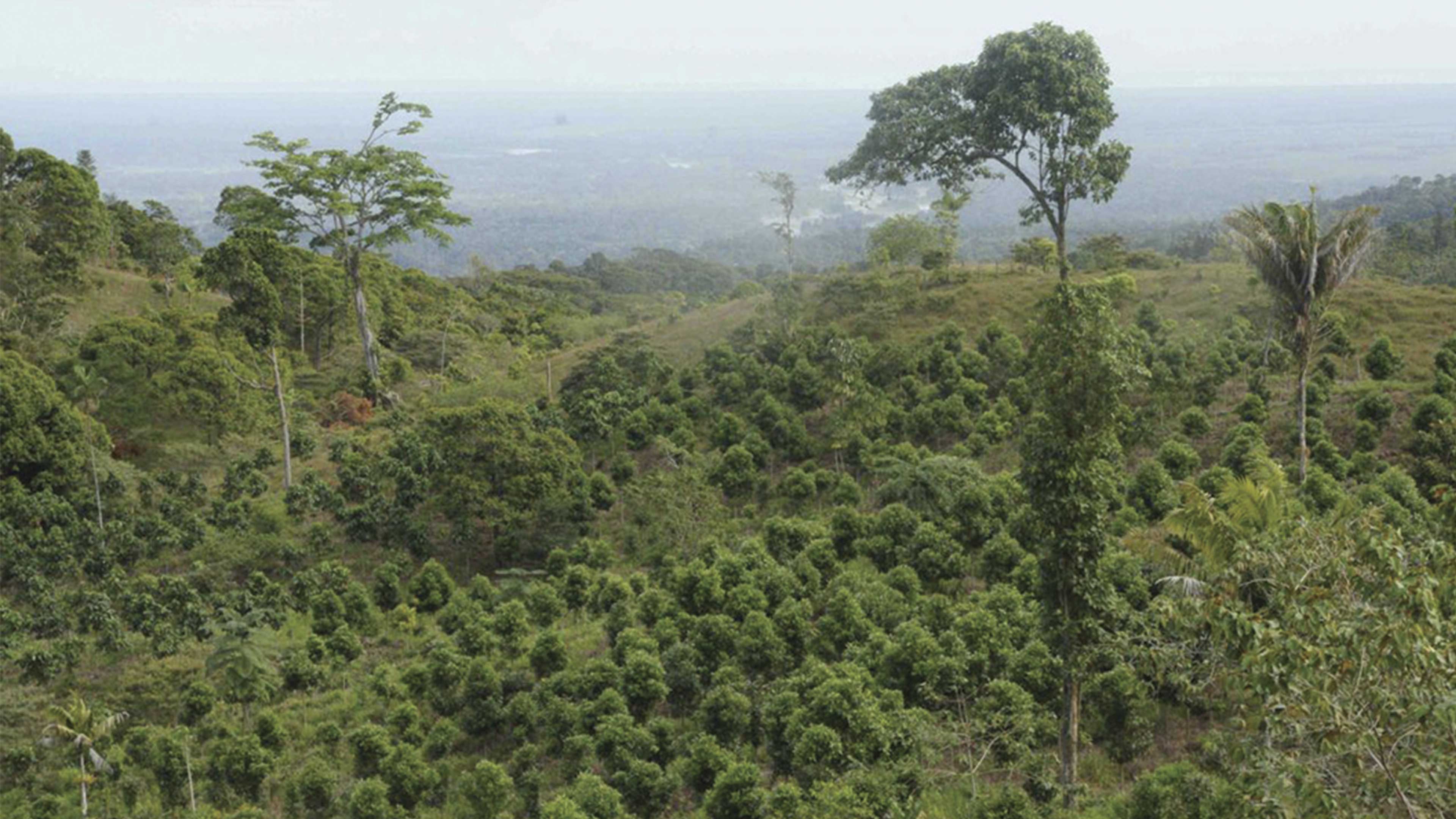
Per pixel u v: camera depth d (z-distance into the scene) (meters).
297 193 75.81
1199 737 28.38
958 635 32.03
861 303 73.81
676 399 62.38
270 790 32.16
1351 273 36.78
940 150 62.75
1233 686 15.84
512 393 72.50
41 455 53.06
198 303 94.81
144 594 43.03
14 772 33.75
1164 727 29.14
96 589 45.09
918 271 80.00
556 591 42.56
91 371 61.16
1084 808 25.08
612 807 26.88
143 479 55.03
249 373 64.06
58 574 46.84
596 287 185.12
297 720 36.12
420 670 35.78
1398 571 15.02
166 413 63.88
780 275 104.19
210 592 46.00
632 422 59.34
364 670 39.72
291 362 77.94
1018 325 68.25
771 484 52.91
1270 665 14.66
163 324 70.75
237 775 31.70
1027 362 24.77
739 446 52.56
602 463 58.28
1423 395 48.34
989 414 52.06
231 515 52.00
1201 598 18.28
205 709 36.53
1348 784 15.02
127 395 63.50
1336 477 41.91
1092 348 22.86
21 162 87.69
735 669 32.94
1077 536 23.30
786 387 59.81
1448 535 18.30
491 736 33.50
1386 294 66.38
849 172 64.69
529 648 38.94
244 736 33.56
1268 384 52.16
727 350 67.81
